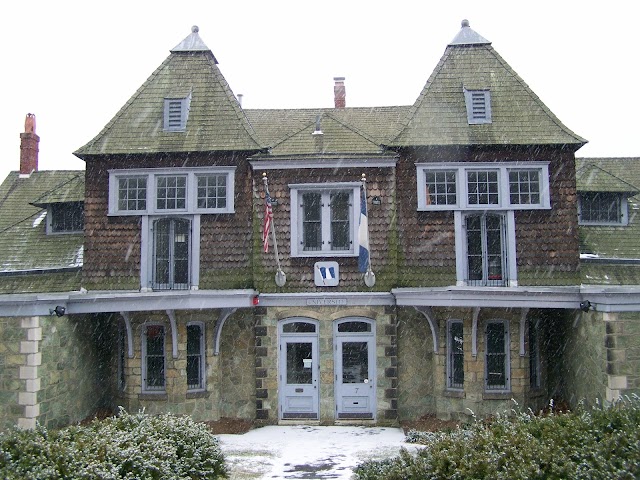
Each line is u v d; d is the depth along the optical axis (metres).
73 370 15.54
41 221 19.72
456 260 16.64
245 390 16.89
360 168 16.95
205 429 11.66
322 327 16.72
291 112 21.02
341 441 14.79
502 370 16.05
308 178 16.98
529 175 16.88
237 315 17.06
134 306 15.39
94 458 9.17
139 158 17.14
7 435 9.62
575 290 14.48
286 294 16.61
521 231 16.64
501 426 10.32
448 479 8.95
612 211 19.05
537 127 16.95
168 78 18.25
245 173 17.08
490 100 17.50
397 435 15.34
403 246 16.83
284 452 13.73
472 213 16.94
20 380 13.75
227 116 17.59
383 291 16.58
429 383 16.72
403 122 18.11
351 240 16.88
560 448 8.95
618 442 8.87
